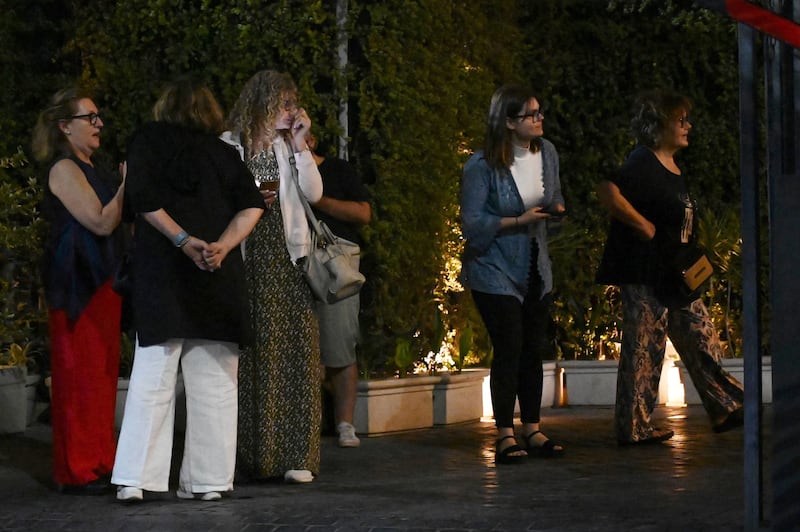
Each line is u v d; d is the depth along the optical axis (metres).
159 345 9.15
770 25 6.25
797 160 6.45
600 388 15.31
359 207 11.64
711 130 16.38
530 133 11.07
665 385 15.28
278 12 13.24
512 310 11.01
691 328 11.88
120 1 13.88
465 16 14.75
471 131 14.93
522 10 16.17
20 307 14.17
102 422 9.86
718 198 16.52
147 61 13.94
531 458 11.22
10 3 14.61
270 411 10.10
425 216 14.17
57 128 9.89
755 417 6.75
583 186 16.09
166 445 9.30
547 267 11.30
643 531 7.70
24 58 14.74
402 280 13.91
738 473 9.99
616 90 16.19
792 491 6.44
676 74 16.36
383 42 13.47
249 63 13.34
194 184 9.17
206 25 13.51
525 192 11.10
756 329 6.71
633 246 11.66
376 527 8.03
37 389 14.18
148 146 9.16
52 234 9.80
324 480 10.23
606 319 16.03
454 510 8.52
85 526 8.48
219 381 9.35
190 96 9.30
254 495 9.55
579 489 9.39
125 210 9.30
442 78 14.28
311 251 10.25
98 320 9.82
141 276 9.12
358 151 13.58
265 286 10.13
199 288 9.10
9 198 14.01
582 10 16.31
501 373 11.00
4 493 9.84
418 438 12.63
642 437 11.77
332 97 13.36
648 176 11.59
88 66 14.23
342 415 12.12
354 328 12.04
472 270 11.11
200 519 8.51
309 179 10.15
